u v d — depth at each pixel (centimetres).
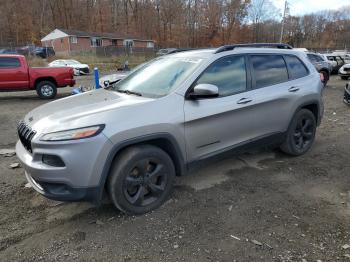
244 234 313
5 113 933
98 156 303
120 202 329
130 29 7175
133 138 321
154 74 414
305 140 528
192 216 343
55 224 333
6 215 349
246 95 416
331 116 848
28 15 6362
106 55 4438
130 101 348
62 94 1412
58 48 5625
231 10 6744
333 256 283
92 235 313
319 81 529
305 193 396
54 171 296
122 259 280
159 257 282
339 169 470
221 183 420
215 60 395
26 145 336
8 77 1167
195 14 6850
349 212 353
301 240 304
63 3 6919
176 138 352
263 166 478
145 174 341
